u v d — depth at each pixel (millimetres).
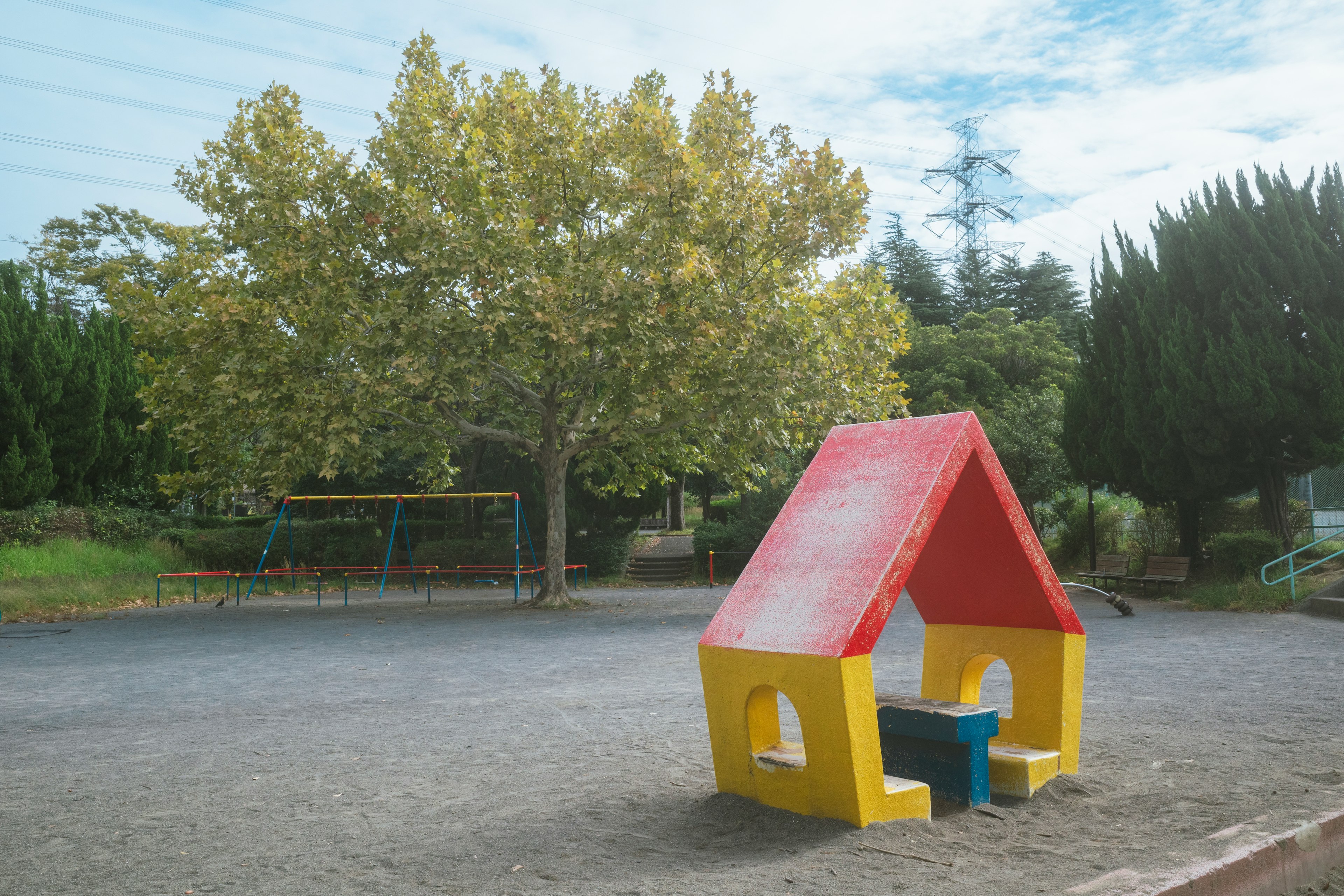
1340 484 22969
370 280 17062
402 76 18453
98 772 6184
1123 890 3424
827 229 17844
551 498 19469
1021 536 5168
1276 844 4000
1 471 24094
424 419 19688
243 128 17469
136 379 28203
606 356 16875
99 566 23719
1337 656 10172
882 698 5316
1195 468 17812
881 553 4629
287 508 25594
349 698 9078
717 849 4219
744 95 18281
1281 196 17094
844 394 18156
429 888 3781
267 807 5164
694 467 23031
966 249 70062
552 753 6406
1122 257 20328
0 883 3980
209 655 12750
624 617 16984
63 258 37281
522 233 16000
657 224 16188
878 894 3547
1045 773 5133
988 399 35906
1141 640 11992
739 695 4867
